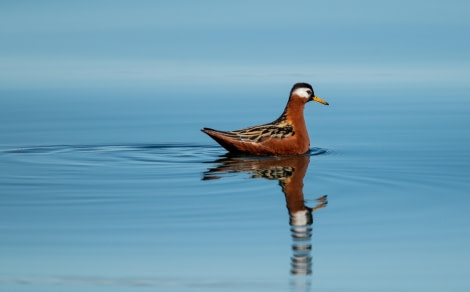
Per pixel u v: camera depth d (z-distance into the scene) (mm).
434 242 15438
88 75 35125
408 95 31281
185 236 15781
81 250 15117
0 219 16766
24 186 19266
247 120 27188
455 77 34344
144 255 14867
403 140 24203
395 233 15914
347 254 14938
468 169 20547
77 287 13594
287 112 23531
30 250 15117
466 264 14461
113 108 29188
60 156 22500
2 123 26859
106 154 22812
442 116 27609
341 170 20672
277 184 19266
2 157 22391
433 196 18297
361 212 17172
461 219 16656
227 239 15602
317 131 25984
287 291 13453
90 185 19328
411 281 13812
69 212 17234
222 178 19875
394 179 19719
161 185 19266
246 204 17734
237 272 14164
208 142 24422
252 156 22672
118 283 13719
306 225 16375
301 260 14656
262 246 15305
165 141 24484
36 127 26234
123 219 16766
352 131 25781
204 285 13664
